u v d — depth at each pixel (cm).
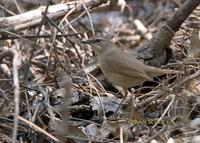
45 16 1038
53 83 1079
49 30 1308
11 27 1079
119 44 1430
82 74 1144
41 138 902
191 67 1059
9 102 982
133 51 1259
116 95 1101
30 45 1255
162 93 973
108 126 910
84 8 1164
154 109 977
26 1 1558
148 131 885
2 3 1294
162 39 1163
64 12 1145
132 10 1605
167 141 823
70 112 1002
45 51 1239
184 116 867
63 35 1088
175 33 1217
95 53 1198
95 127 925
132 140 882
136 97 1040
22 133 914
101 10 1317
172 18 1159
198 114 944
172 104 920
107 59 1086
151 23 1581
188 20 1301
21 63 1172
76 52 1168
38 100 1009
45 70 1133
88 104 1038
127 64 1055
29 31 1252
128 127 893
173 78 1095
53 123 898
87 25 1500
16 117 741
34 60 1200
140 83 1063
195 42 1127
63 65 1098
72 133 886
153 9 1681
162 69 1059
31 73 1173
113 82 1091
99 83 1084
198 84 1008
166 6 1616
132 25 1523
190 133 832
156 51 1171
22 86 1000
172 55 1178
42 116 957
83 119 975
